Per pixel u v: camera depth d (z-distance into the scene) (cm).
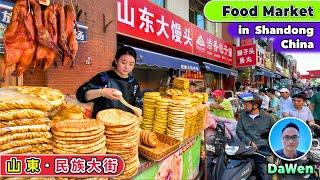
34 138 176
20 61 254
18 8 246
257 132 464
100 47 605
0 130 162
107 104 300
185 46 1078
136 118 226
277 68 2798
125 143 210
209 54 1342
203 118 424
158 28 871
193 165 404
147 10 808
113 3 646
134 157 220
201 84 1435
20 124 170
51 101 209
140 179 245
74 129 185
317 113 755
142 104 343
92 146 188
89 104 313
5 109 165
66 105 234
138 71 1076
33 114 174
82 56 563
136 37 754
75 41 294
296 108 592
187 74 1251
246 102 469
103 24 612
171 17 963
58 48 270
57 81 527
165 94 412
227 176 427
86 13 562
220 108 623
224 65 1672
